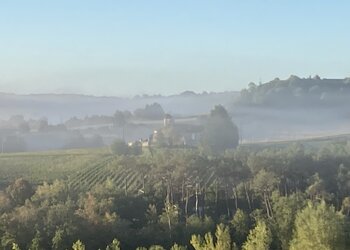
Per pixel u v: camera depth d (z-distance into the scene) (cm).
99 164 19150
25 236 9231
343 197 14475
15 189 13450
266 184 13925
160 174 15288
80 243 7762
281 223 9556
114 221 10219
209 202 13962
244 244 8150
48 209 10756
